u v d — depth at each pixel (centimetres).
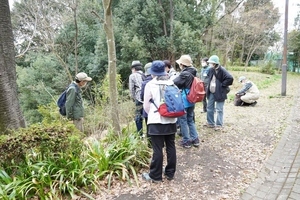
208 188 339
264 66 2577
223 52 2252
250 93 898
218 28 2120
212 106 595
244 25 2241
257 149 474
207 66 668
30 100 1609
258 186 343
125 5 1542
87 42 1644
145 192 329
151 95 329
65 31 1574
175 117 328
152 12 1492
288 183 346
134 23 1491
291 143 504
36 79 1616
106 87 629
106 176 355
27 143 306
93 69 1528
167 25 1577
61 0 1231
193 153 454
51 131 324
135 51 1421
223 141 516
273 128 611
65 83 1548
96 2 1662
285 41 1112
